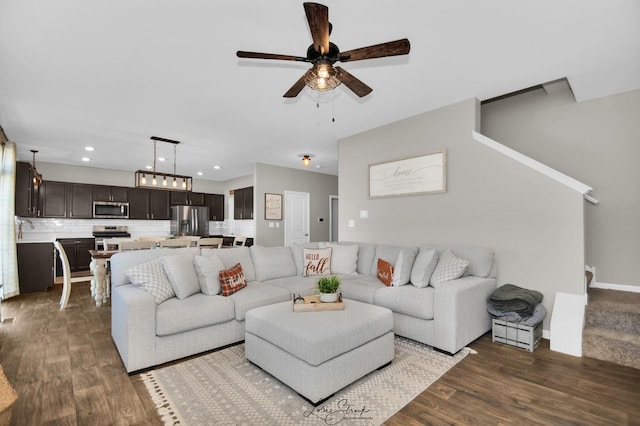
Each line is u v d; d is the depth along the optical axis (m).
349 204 4.86
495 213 3.34
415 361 2.51
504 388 2.11
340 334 2.04
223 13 2.05
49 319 3.65
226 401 1.96
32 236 6.67
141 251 3.05
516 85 3.19
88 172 7.19
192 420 1.78
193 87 3.16
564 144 3.64
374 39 2.38
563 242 2.93
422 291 2.98
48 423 1.75
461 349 2.70
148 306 2.38
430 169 3.84
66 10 2.01
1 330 3.28
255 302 2.95
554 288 2.97
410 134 4.06
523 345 2.74
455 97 3.48
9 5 1.94
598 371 2.34
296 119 4.12
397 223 4.21
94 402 1.95
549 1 1.97
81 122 4.12
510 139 3.98
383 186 4.36
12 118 3.94
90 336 3.09
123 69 2.79
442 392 2.06
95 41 2.36
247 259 3.69
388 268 3.49
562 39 2.39
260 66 2.76
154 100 3.46
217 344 2.73
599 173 3.46
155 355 2.39
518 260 3.19
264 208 6.95
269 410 1.87
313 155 6.15
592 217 3.53
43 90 3.18
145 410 1.87
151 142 5.13
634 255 3.30
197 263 2.97
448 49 2.53
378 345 2.32
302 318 2.27
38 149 5.52
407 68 2.83
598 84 3.16
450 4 2.00
